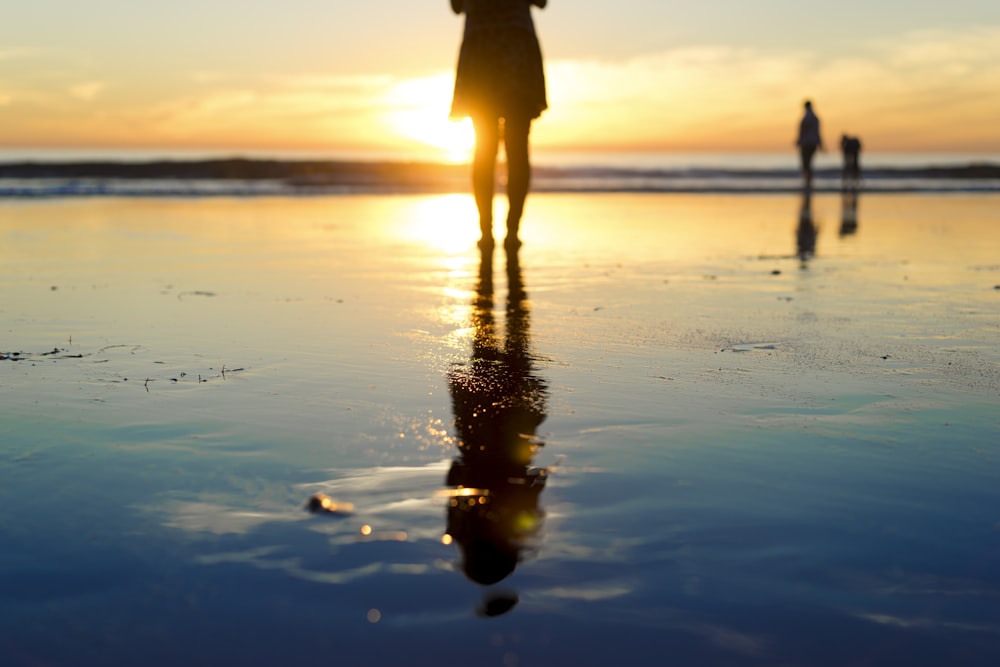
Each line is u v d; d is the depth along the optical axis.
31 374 2.75
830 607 1.37
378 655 1.23
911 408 2.43
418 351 3.12
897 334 3.46
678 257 6.22
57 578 1.43
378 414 2.34
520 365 2.92
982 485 1.86
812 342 3.31
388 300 4.26
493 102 6.27
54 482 1.84
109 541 1.56
